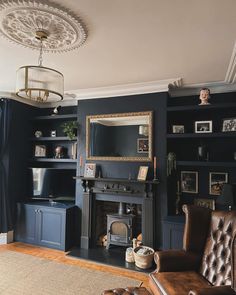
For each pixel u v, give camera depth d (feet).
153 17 6.11
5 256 11.50
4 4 5.59
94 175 12.48
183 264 7.50
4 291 8.45
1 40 7.27
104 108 12.72
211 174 11.60
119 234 12.27
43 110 15.71
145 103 11.82
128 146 12.06
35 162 15.35
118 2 5.54
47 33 6.79
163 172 11.29
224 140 11.43
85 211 12.62
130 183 11.80
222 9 5.77
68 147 15.05
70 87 12.33
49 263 10.82
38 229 13.00
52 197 13.88
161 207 11.24
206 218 8.02
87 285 8.98
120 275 9.81
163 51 8.07
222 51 8.04
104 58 8.66
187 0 5.46
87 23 6.36
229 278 6.55
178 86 11.61
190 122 12.19
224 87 11.57
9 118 13.51
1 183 13.14
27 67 5.91
